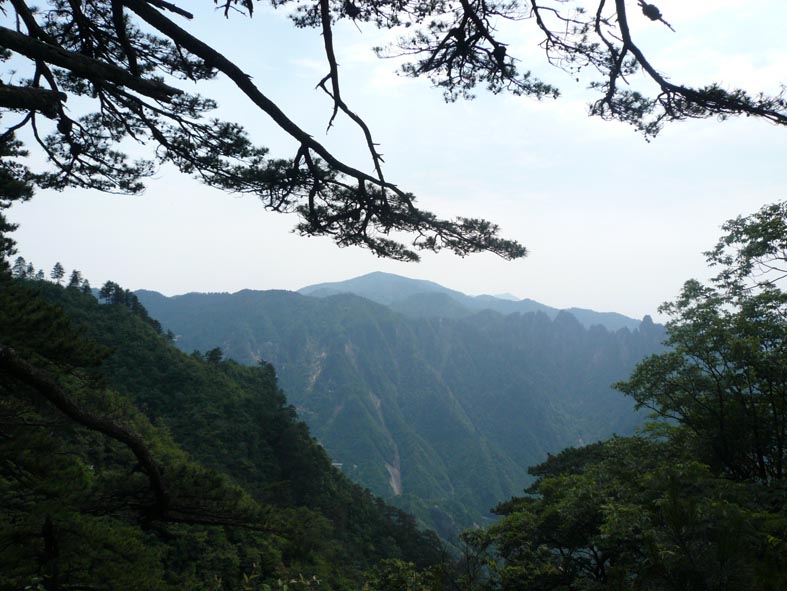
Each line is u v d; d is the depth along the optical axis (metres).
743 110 4.89
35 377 5.14
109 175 6.88
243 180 5.81
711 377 15.30
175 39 4.35
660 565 3.63
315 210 6.02
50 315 7.06
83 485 6.51
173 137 5.80
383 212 5.89
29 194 7.30
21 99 3.38
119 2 4.25
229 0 4.44
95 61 3.55
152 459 5.99
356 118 5.23
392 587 9.16
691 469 8.53
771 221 14.54
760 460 13.30
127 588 5.91
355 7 5.66
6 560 5.20
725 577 3.35
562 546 11.86
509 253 6.22
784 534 5.11
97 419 5.59
